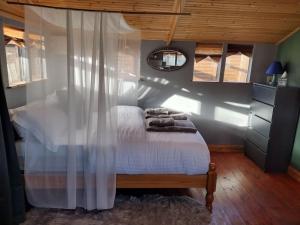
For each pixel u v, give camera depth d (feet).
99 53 6.44
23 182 7.52
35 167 7.29
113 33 6.48
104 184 7.39
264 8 9.66
